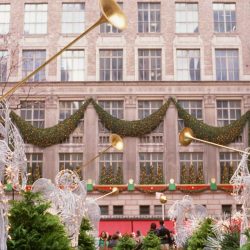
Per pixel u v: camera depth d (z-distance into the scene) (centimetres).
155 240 2041
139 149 4166
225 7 4497
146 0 4462
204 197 4056
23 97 4191
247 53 4375
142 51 4394
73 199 1234
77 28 4419
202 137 4138
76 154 4156
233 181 1223
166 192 4053
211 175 4097
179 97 4253
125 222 3888
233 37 4412
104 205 4022
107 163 4153
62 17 4438
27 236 883
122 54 4378
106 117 4147
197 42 4388
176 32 4419
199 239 1670
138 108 4269
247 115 4166
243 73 4334
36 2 4459
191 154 4169
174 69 4328
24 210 907
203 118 4238
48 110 4203
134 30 4397
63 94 4225
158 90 4250
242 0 4472
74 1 4450
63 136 4125
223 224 1502
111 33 4391
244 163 1238
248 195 1203
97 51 4356
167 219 3909
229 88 4259
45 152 4125
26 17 4441
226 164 4141
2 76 4238
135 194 4053
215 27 4459
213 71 4334
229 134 4122
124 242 2059
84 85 4241
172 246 2405
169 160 4128
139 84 4253
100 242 2795
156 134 4191
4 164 816
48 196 1188
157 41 4381
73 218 1226
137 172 4134
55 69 4306
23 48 4334
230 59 4394
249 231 1147
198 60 4391
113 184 4069
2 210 795
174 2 4462
